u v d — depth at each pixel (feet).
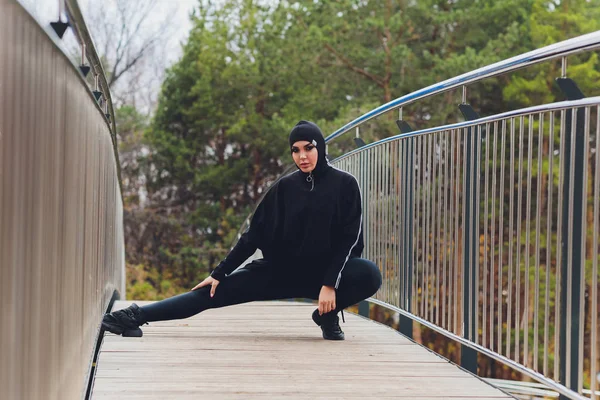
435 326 11.68
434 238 11.95
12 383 4.25
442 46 57.26
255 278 12.41
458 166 10.88
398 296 13.89
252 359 10.77
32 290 4.76
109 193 14.28
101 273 11.57
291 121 65.98
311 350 11.62
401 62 55.26
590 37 7.11
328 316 12.64
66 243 6.33
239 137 69.46
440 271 11.70
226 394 8.63
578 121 7.51
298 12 61.93
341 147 56.03
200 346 11.73
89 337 8.66
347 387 9.16
